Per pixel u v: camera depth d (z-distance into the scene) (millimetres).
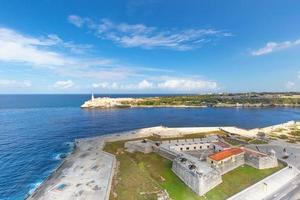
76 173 59531
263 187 50156
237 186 50438
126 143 82312
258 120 169750
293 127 124250
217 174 51188
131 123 154500
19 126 136250
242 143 88750
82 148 82812
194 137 99062
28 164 73188
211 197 46062
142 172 58094
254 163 60750
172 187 50250
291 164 66188
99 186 51438
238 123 156625
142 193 47312
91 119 169375
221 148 71438
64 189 50500
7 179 62094
